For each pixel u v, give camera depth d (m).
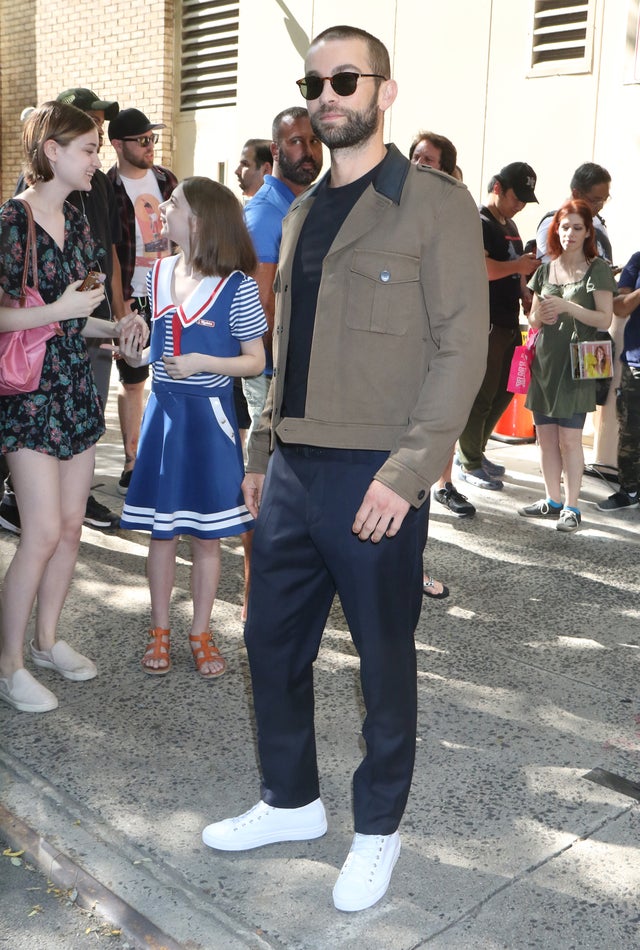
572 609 4.41
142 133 5.65
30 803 2.78
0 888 2.47
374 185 2.21
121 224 5.52
